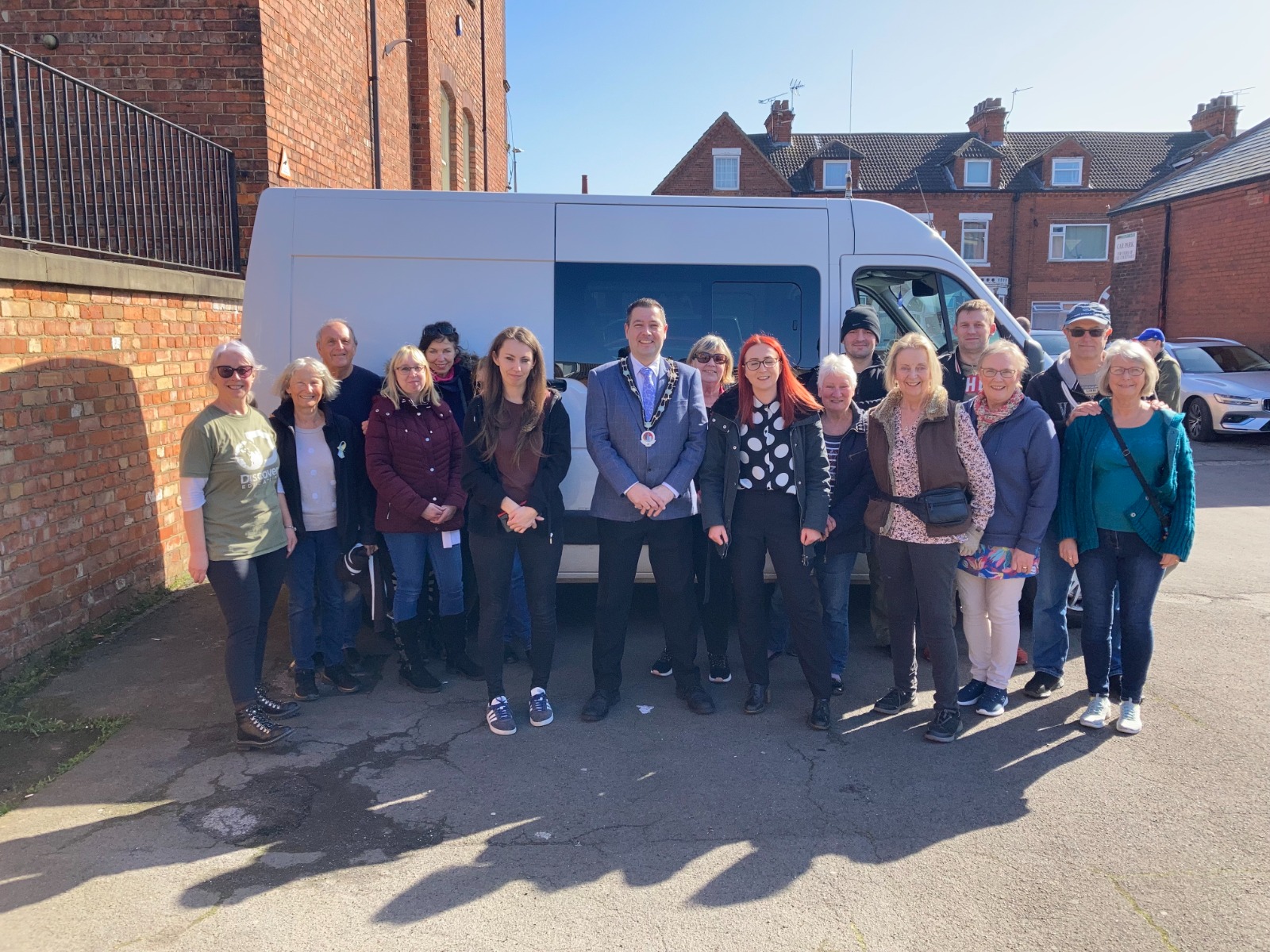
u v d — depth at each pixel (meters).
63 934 2.68
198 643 5.11
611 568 4.23
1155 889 2.91
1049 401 4.46
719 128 35.84
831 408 4.30
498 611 4.14
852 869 3.03
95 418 5.13
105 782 3.62
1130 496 3.97
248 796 3.52
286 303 5.00
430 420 4.44
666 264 5.11
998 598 4.21
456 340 4.77
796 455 4.05
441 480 4.46
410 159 11.49
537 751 3.94
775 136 38.56
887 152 37.53
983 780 3.66
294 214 5.03
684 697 4.43
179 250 6.41
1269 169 15.92
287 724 4.21
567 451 4.18
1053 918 2.76
